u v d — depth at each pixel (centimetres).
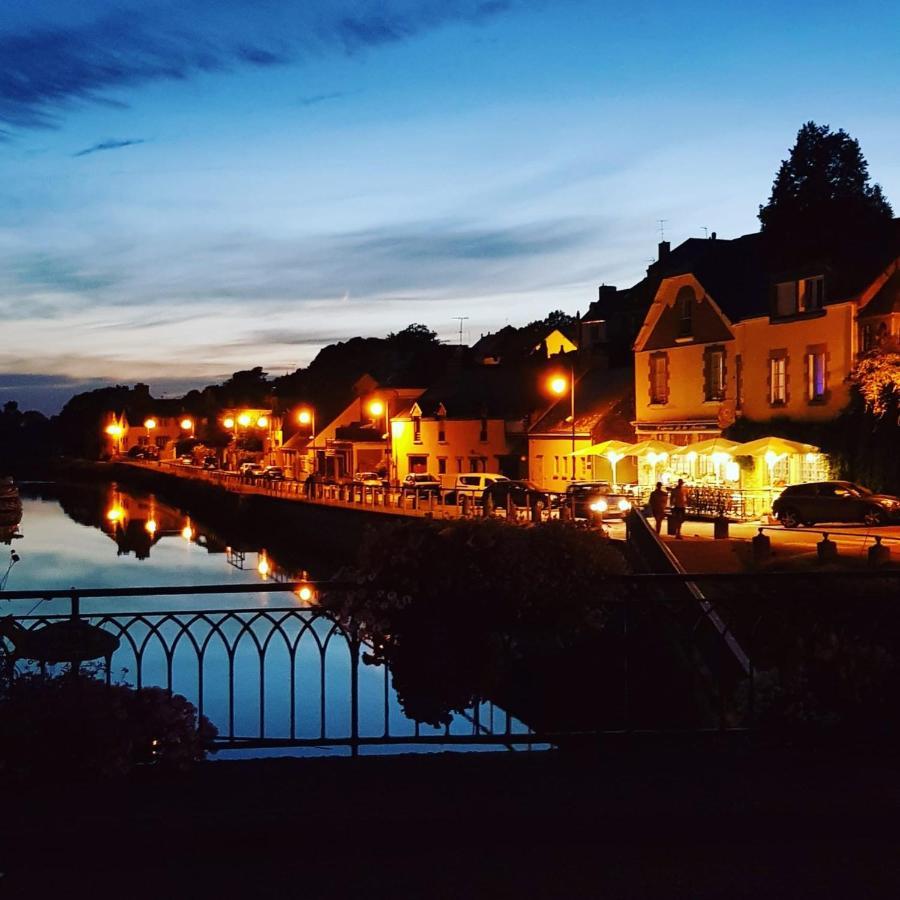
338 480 8481
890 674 811
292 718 827
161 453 18738
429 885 604
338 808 693
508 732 834
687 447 4653
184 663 2084
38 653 778
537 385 8112
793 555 2827
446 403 8188
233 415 15900
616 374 6675
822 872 620
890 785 734
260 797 713
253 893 593
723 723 955
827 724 807
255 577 5022
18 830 657
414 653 810
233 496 7719
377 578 802
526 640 819
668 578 844
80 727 735
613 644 1405
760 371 4816
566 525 831
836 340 4366
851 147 5178
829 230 4934
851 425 4181
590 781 745
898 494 3944
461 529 804
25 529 7738
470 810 689
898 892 591
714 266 5359
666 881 609
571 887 601
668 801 705
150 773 757
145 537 7256
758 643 977
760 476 4669
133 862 635
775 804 700
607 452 5112
